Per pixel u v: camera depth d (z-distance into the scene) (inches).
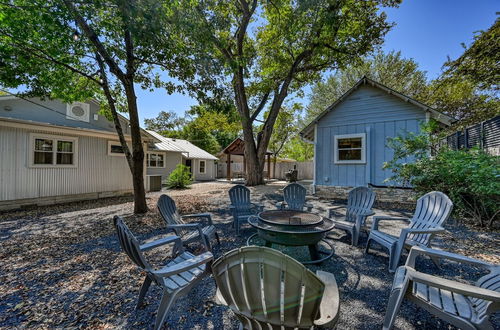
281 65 411.2
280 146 853.2
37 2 153.1
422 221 115.2
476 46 268.2
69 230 173.3
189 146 753.6
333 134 311.4
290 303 43.8
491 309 52.0
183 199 309.1
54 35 173.3
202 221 195.0
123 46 202.5
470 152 179.8
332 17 307.7
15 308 78.2
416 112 259.1
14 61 188.9
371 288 90.0
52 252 129.1
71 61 218.2
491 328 52.6
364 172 288.5
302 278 42.1
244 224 183.0
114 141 361.4
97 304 80.8
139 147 219.8
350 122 299.6
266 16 389.7
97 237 156.3
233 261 46.8
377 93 281.7
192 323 71.4
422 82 587.5
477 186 149.9
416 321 70.4
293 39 364.8
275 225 110.3
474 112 415.5
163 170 594.9
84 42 189.9
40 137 276.7
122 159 373.7
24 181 263.6
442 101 433.1
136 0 155.3
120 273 104.2
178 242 95.7
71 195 307.0
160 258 121.6
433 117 250.4
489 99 385.1
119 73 198.2
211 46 226.2
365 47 373.7
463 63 296.0
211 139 1043.9
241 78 410.9
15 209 254.8
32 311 76.7
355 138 296.5
